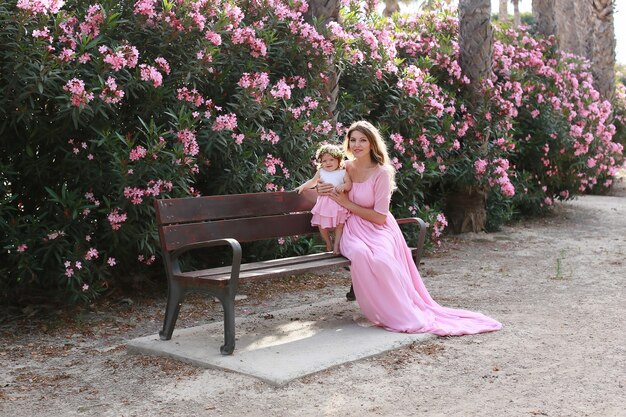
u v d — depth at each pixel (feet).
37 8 16.43
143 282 21.02
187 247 14.69
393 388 12.30
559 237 30.73
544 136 35.14
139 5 18.99
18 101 17.06
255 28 22.68
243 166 20.92
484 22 30.78
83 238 18.49
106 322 17.63
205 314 18.30
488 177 30.45
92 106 17.38
